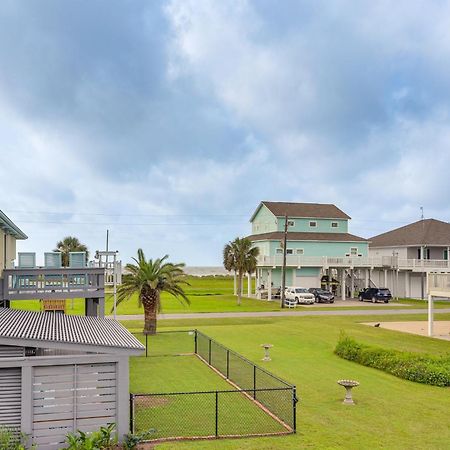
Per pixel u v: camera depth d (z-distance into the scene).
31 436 11.89
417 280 61.34
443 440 12.57
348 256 60.66
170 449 11.69
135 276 28.95
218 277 120.50
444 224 64.44
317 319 38.19
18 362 11.90
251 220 70.19
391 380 18.67
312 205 66.00
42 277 22.44
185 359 22.23
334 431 13.13
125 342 13.16
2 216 20.73
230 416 14.23
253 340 27.69
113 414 12.51
